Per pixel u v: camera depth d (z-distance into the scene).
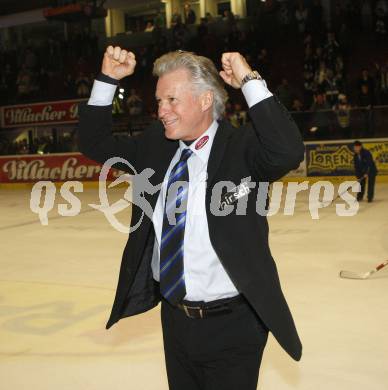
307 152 20.89
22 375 4.57
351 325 5.50
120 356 4.88
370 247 9.34
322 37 24.25
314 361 4.66
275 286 2.44
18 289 7.30
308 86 22.83
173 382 2.70
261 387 4.24
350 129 20.36
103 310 6.23
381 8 23.66
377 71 21.17
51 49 29.22
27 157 24.77
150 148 2.68
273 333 2.37
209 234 2.39
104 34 32.19
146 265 2.70
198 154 2.49
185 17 28.52
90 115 2.65
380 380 4.28
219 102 2.53
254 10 27.47
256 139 2.38
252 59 24.86
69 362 4.79
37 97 27.69
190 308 2.48
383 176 20.34
